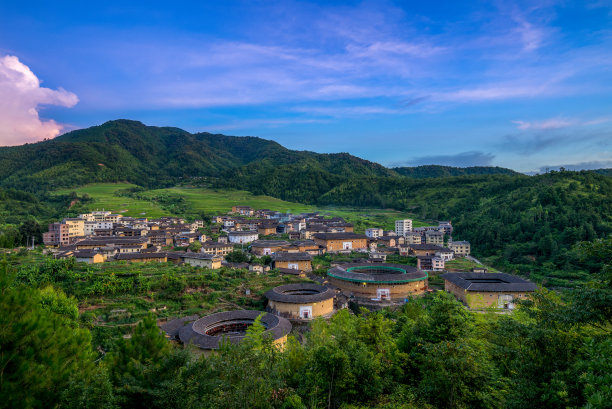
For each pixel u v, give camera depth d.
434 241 189.75
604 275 22.39
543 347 24.50
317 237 169.38
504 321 27.39
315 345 39.84
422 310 64.25
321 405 29.58
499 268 153.38
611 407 14.38
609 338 19.66
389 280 105.88
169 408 22.83
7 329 22.19
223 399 22.88
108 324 69.06
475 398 25.81
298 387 32.19
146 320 33.22
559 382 21.69
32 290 25.69
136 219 195.50
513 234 173.62
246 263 126.88
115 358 30.75
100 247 133.62
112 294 79.62
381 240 178.62
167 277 87.19
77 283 80.44
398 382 31.28
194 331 60.19
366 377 30.06
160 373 25.92
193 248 141.12
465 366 25.66
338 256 153.38
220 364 25.70
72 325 50.12
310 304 85.00
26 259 100.75
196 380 24.11
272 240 168.75
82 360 28.47
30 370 22.81
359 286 107.62
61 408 23.52
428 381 27.36
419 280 109.88
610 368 15.80
